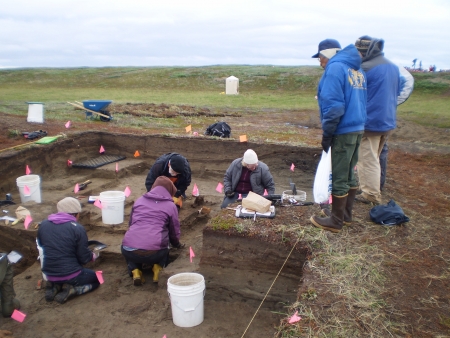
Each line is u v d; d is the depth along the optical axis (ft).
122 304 15.03
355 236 14.08
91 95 82.48
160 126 42.11
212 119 52.60
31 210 20.45
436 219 16.39
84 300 15.33
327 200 15.02
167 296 15.44
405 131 45.57
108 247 18.60
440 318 10.08
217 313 14.02
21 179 22.12
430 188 21.79
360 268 12.06
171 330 13.29
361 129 12.98
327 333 9.40
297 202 16.35
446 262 12.73
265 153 28.02
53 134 31.94
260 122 51.52
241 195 19.44
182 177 20.74
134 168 29.32
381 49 16.34
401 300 10.74
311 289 11.03
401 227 15.01
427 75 101.14
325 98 12.42
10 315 14.10
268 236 13.64
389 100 16.14
